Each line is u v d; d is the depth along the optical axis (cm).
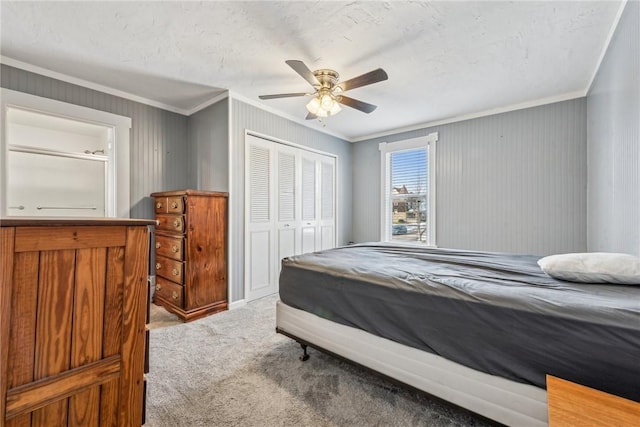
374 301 157
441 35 201
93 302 86
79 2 169
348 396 160
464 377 127
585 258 141
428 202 399
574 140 295
